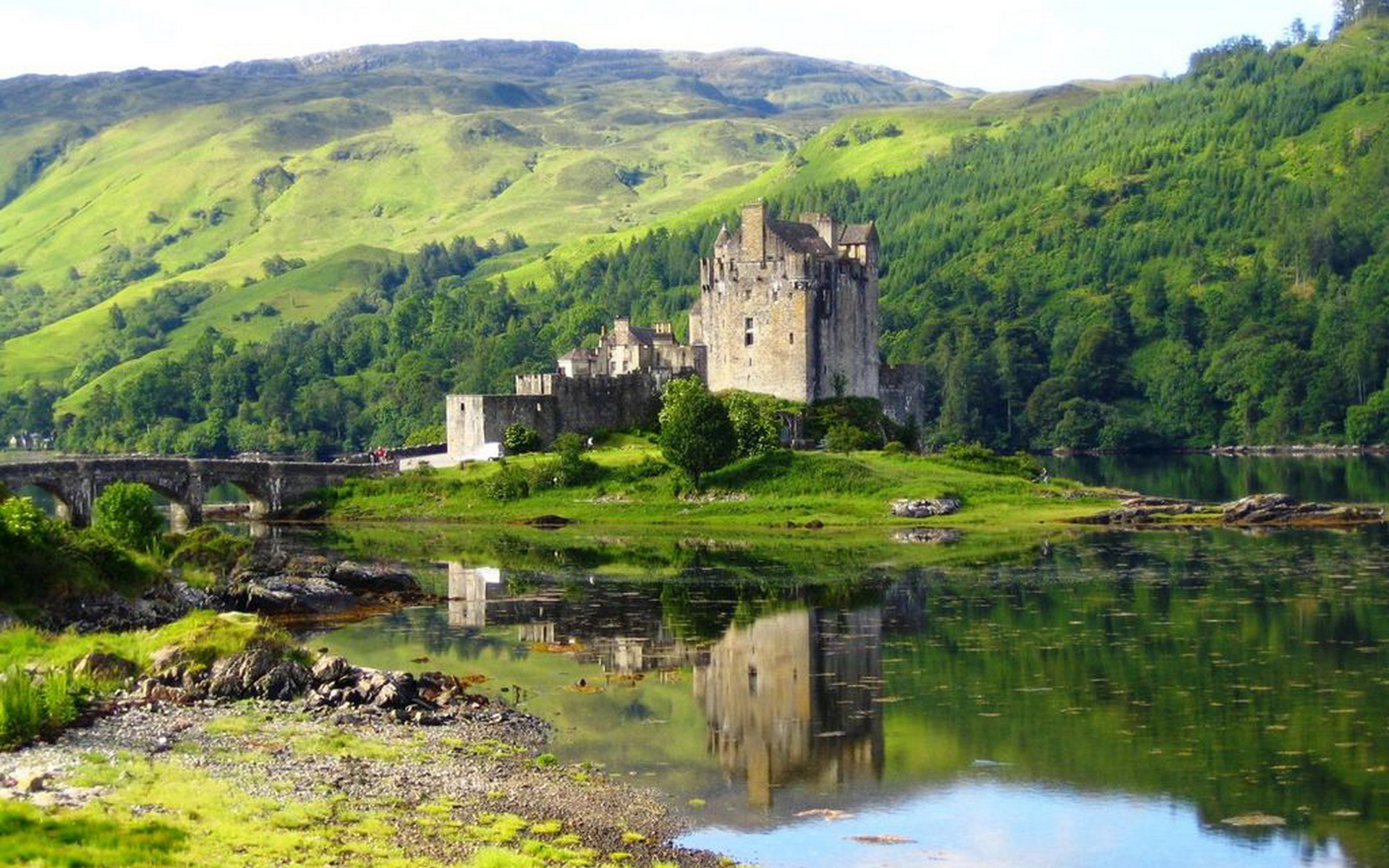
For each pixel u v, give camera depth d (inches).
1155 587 5964.6
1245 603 5521.7
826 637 4987.7
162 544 6122.1
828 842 3002.0
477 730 3705.7
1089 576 6284.5
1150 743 3671.3
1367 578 6122.1
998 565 6702.8
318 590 5669.3
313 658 4153.5
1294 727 3791.8
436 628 5226.4
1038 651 4722.0
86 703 3710.6
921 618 5329.7
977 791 3331.7
